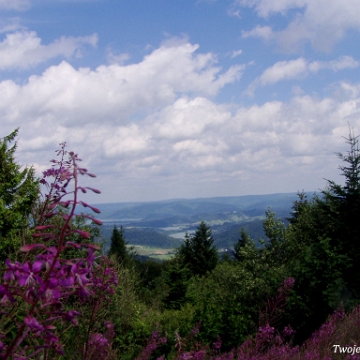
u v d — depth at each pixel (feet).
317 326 30.86
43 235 6.10
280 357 17.65
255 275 37.35
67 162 7.84
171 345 28.40
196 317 31.68
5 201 37.04
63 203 5.88
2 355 5.84
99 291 13.17
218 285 40.93
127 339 28.02
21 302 9.18
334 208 35.06
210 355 21.11
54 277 5.87
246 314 32.12
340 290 30.48
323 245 32.22
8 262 5.84
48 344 6.19
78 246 6.03
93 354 13.19
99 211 6.06
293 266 33.99
